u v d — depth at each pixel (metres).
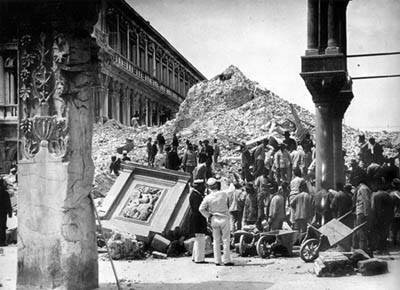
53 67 8.45
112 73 39.72
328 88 12.61
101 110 39.47
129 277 10.29
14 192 24.83
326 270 9.77
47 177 8.39
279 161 18.80
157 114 48.41
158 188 15.22
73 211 8.37
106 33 37.06
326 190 12.86
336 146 14.25
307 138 20.22
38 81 8.55
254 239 13.06
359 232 11.84
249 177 20.86
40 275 8.32
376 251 12.22
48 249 8.30
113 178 26.92
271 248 12.55
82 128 8.58
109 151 36.81
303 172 18.73
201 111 46.62
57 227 8.27
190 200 12.27
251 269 10.91
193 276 10.24
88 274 8.60
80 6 8.34
